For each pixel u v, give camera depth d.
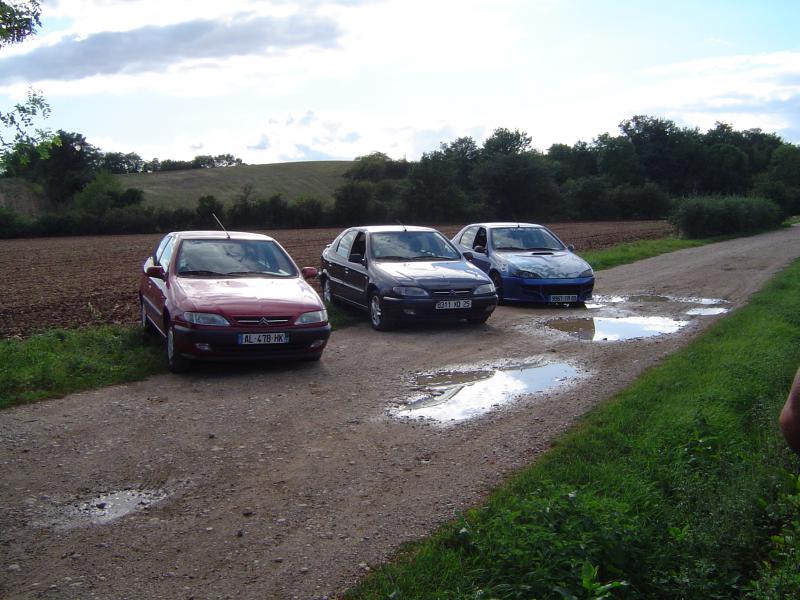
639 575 3.60
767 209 39.22
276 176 93.44
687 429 5.53
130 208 58.75
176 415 6.51
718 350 8.51
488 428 6.07
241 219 59.78
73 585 3.55
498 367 8.51
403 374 8.18
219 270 9.19
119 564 3.78
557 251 14.62
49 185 75.25
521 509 3.90
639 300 14.22
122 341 9.42
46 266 28.23
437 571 3.53
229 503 4.57
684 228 35.06
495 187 71.44
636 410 6.21
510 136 93.25
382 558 3.80
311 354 8.43
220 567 3.74
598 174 102.62
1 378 7.21
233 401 6.99
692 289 15.66
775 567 3.73
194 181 86.12
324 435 5.95
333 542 4.00
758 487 4.34
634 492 4.40
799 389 2.01
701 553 3.79
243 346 7.98
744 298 14.16
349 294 12.40
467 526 3.95
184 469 5.18
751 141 113.88
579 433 5.60
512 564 3.50
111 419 6.37
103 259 32.03
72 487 4.85
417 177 67.56
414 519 4.27
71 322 12.62
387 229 12.66
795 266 18.97
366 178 95.00
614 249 26.34
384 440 5.80
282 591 3.49
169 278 8.91
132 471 5.14
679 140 98.50
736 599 3.52
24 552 3.91
